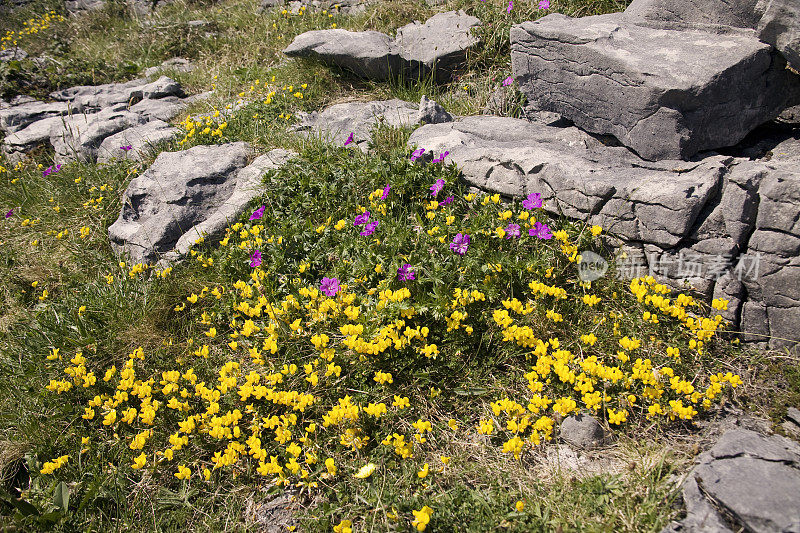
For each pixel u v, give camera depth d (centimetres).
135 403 375
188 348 400
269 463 310
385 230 432
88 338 412
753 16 428
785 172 328
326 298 384
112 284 470
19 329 468
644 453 302
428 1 764
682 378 334
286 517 307
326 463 305
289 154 543
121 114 723
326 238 443
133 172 582
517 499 292
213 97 735
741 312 354
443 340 365
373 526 287
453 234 414
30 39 1058
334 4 859
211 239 483
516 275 380
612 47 439
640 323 359
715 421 316
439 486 302
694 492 269
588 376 333
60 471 346
